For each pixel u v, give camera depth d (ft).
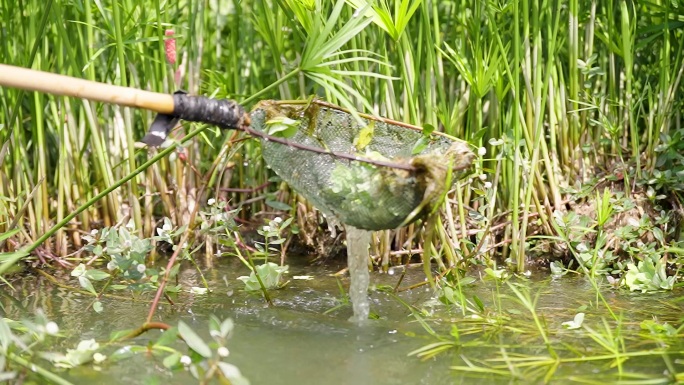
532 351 10.14
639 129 13.21
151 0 13.12
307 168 10.53
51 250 12.74
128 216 13.03
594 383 9.53
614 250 12.34
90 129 12.66
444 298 11.08
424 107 12.57
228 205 13.38
